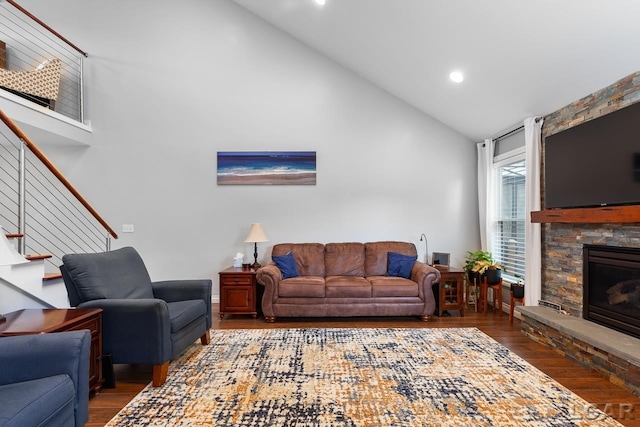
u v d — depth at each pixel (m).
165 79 4.73
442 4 2.87
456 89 3.99
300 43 4.80
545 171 3.43
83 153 4.67
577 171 2.97
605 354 2.44
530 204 3.66
